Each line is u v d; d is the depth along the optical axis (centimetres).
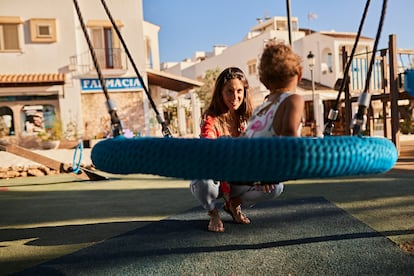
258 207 353
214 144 123
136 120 1476
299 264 201
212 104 247
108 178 683
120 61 1453
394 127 785
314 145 121
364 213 311
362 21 193
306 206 350
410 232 248
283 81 171
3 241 274
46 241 270
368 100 156
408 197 374
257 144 121
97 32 1450
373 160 130
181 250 232
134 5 1464
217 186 258
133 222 318
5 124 1388
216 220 276
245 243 241
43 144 1209
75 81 1429
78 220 339
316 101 1695
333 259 205
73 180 693
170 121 2253
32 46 1411
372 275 183
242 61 2461
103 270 204
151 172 132
